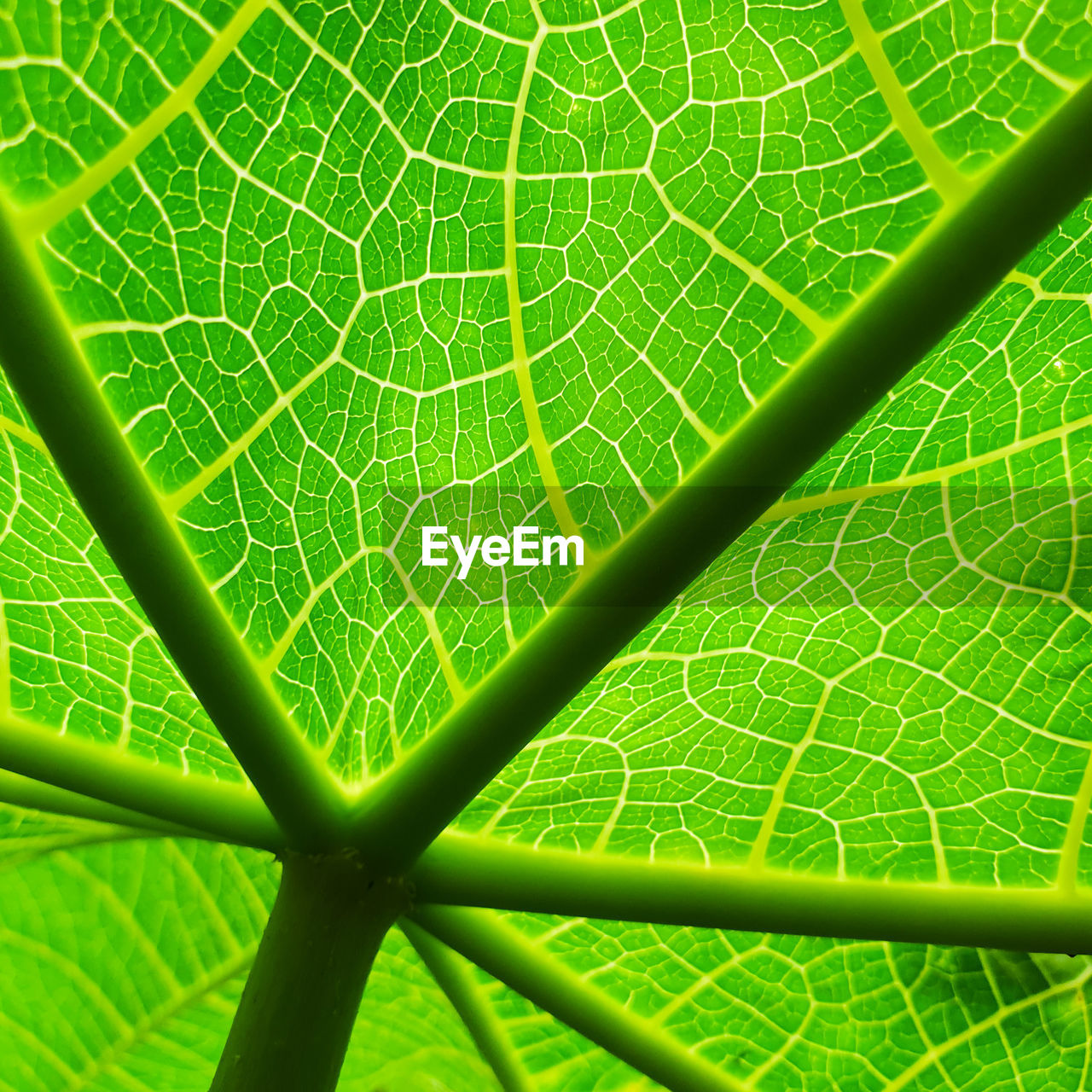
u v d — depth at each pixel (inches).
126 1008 9.1
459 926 8.5
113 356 7.7
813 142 7.6
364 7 7.6
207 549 7.9
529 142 7.7
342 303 7.8
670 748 8.3
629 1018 8.6
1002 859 8.3
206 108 7.6
